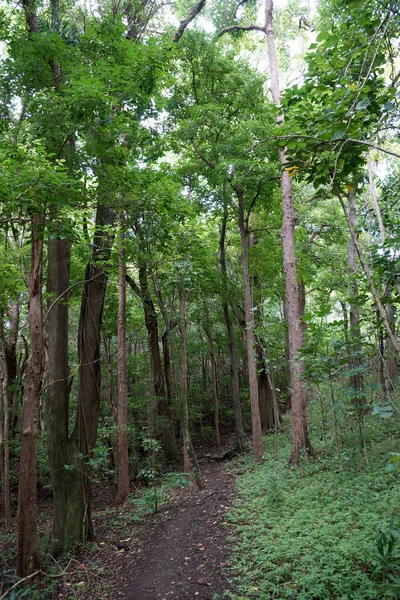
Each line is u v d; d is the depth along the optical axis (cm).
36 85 675
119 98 646
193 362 2292
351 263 1171
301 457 879
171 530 701
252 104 1192
